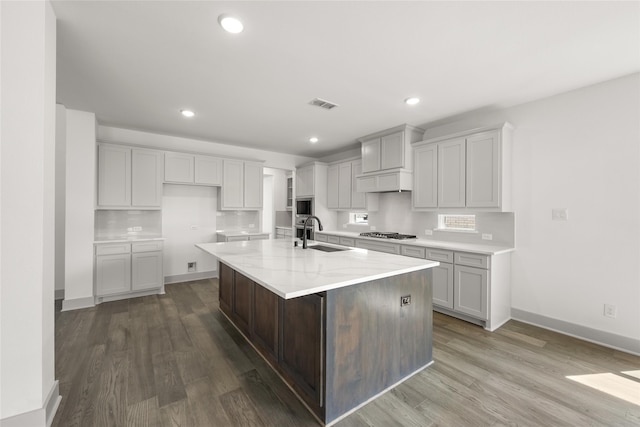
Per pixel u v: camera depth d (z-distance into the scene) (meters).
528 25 1.78
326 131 4.20
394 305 1.92
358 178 4.61
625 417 1.62
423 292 2.15
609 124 2.53
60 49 2.08
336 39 1.95
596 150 2.60
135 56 2.18
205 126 3.98
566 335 2.74
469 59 2.20
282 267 1.92
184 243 4.79
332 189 5.48
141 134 4.27
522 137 3.08
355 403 1.68
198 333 2.73
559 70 2.36
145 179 4.05
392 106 3.18
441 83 2.61
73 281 3.37
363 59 2.21
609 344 2.51
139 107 3.25
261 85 2.67
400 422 1.58
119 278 3.68
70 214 3.33
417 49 2.06
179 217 4.74
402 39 1.94
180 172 4.40
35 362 1.46
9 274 1.42
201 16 1.72
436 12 1.67
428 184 3.70
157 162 4.14
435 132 3.93
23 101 1.45
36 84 1.48
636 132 2.40
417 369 2.10
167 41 1.98
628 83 2.44
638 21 1.73
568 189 2.77
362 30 1.85
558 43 1.97
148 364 2.16
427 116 3.50
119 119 3.69
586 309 2.67
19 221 1.44
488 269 2.84
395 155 3.96
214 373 2.05
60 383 1.90
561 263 2.82
